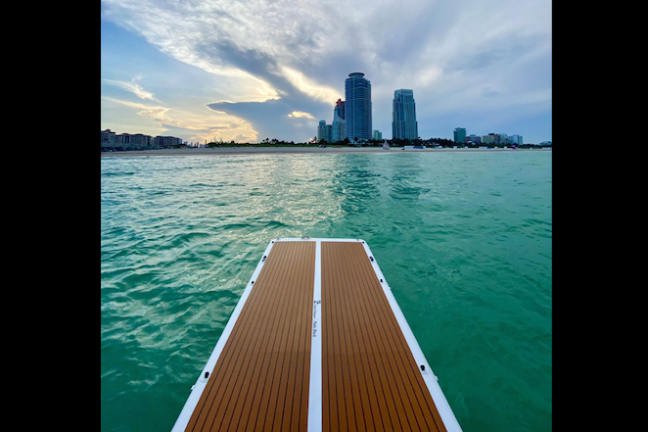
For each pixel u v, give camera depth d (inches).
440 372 167.2
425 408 111.7
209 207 537.3
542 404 146.9
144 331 196.5
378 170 1193.4
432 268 292.8
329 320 161.0
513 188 773.9
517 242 363.6
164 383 157.0
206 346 184.5
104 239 363.9
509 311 223.6
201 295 240.8
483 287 257.6
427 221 455.5
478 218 474.3
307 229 410.9
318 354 137.2
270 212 502.9
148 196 634.2
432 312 222.2
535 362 174.2
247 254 323.6
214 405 112.0
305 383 122.0
